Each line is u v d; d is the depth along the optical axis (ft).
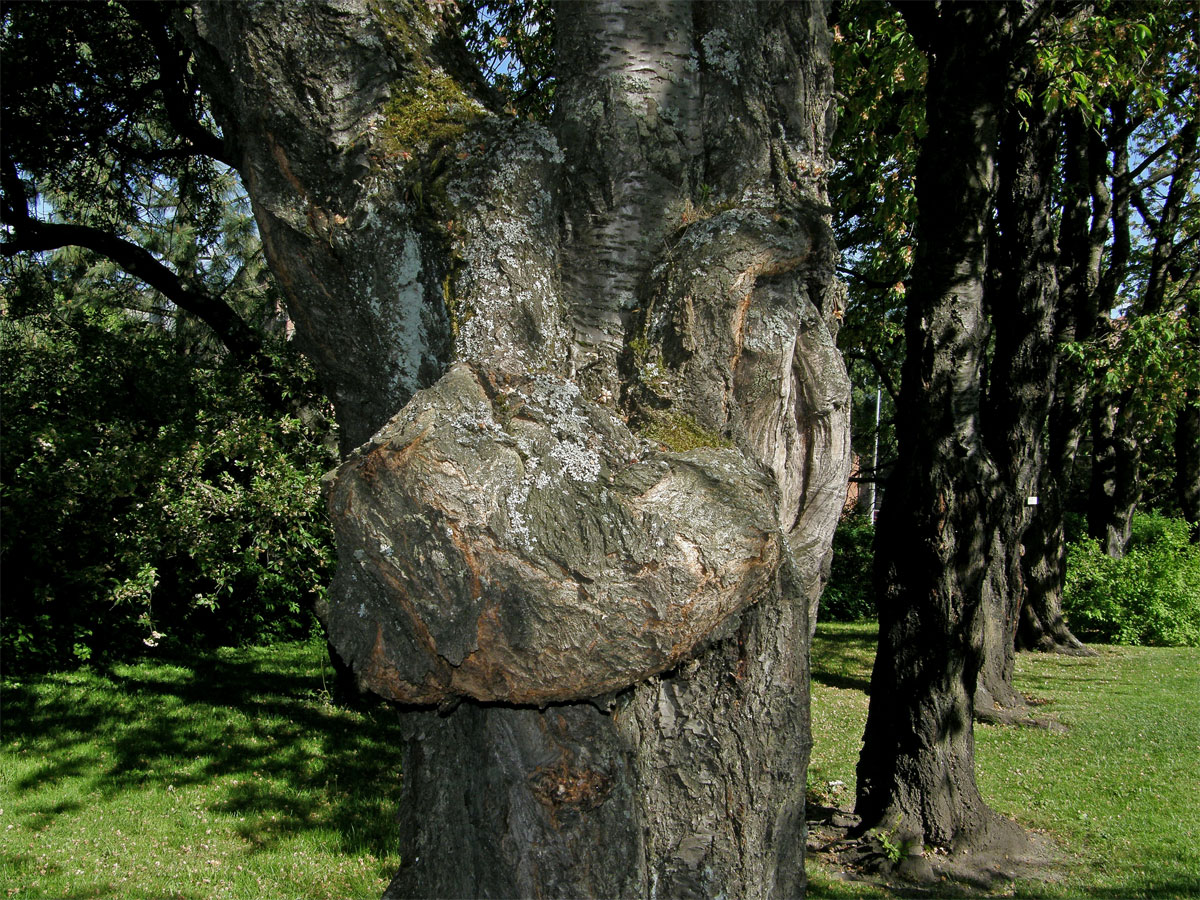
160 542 28.50
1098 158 48.91
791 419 7.57
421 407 5.93
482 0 25.99
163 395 32.40
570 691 5.88
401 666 6.17
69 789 21.21
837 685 39.88
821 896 16.90
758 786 7.01
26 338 37.19
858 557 65.36
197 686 31.86
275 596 41.14
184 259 56.34
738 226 6.97
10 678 31.07
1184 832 21.01
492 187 6.77
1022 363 36.35
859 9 26.68
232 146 7.86
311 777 22.84
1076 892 17.26
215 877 16.61
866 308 42.24
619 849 6.51
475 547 5.53
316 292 7.36
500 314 6.56
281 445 29.32
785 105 7.70
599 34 7.26
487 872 6.54
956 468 19.25
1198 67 34.47
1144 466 89.35
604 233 7.24
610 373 7.16
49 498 30.50
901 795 19.60
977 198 19.22
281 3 6.75
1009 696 34.83
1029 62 26.22
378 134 6.88
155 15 28.40
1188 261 55.16
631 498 5.81
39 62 31.35
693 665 6.84
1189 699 36.68
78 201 36.63
